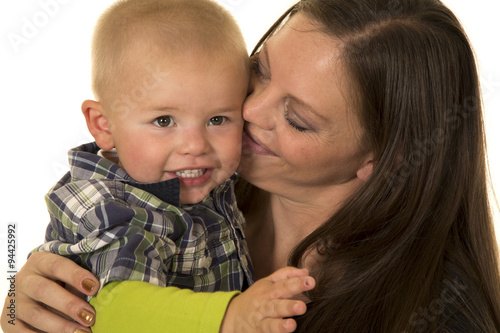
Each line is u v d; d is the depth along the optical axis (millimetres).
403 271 1092
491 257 1218
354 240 1142
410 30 1088
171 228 1091
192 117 1085
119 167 1147
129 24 1089
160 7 1104
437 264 1106
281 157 1157
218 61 1091
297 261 1183
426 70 1088
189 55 1067
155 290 971
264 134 1145
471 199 1192
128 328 946
